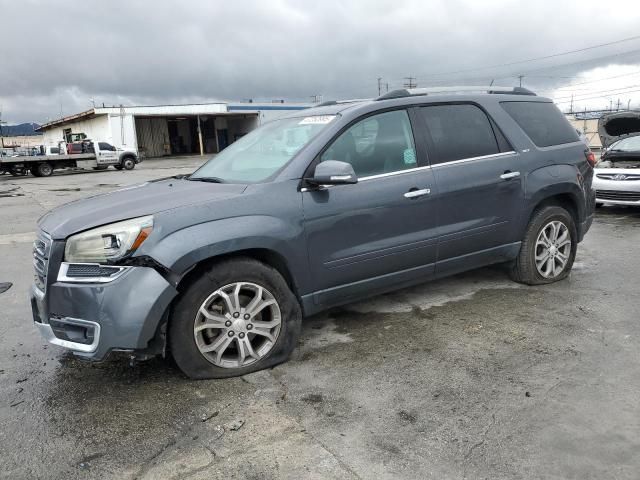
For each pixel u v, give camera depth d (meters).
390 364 3.48
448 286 5.07
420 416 2.84
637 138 10.05
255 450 2.60
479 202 4.33
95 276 3.01
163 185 3.94
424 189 3.99
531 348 3.63
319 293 3.67
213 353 3.31
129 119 41.47
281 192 3.45
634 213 9.40
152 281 3.00
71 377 3.48
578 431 2.65
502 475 2.35
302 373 3.40
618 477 2.30
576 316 4.20
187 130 50.69
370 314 4.41
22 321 4.68
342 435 2.70
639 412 2.79
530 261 4.86
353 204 3.67
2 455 2.63
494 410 2.87
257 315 3.46
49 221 3.40
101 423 2.89
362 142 3.86
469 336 3.88
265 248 3.33
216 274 3.21
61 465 2.54
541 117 5.00
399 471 2.40
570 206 5.13
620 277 5.26
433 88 4.49
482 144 4.44
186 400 3.10
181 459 2.55
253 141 4.33
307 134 3.83
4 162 26.92
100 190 18.67
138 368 3.55
